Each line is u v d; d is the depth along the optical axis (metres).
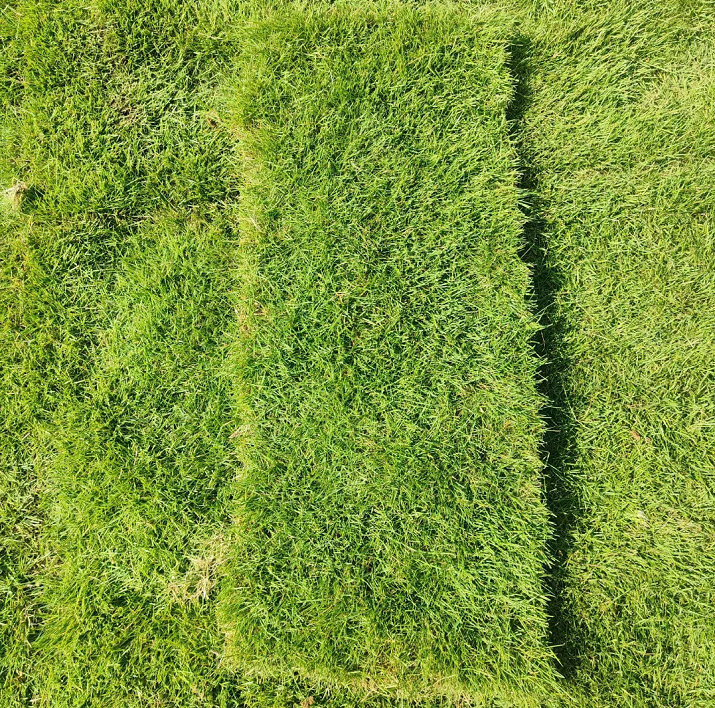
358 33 2.32
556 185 2.47
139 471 2.23
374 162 2.27
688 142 2.48
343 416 2.16
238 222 2.38
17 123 2.42
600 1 2.50
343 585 2.08
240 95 2.32
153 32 2.45
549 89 2.50
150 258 2.39
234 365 2.22
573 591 2.23
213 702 2.11
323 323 2.21
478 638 2.04
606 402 2.37
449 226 2.24
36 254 2.37
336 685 2.11
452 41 2.29
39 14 2.43
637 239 2.46
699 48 2.54
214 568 2.18
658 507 2.32
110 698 2.11
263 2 2.47
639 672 2.20
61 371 2.33
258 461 2.17
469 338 2.20
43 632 2.20
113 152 2.41
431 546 2.09
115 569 2.22
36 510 2.29
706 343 2.41
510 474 2.13
